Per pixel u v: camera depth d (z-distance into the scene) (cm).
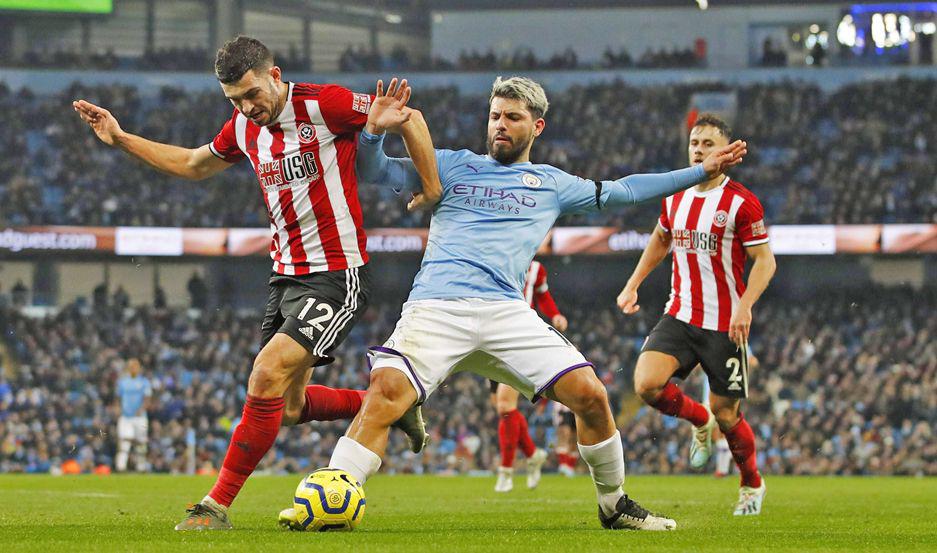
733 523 672
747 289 770
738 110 3453
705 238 789
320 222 573
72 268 3478
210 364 2759
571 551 436
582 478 1717
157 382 2558
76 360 2758
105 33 3778
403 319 551
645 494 1196
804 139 3331
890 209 3081
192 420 2411
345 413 672
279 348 549
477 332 546
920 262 3306
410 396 537
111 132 597
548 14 3894
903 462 2292
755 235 778
